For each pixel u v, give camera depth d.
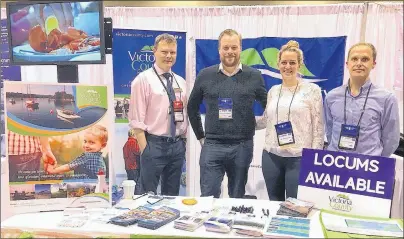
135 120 3.21
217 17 3.71
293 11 3.60
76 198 1.78
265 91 3.05
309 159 1.82
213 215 1.70
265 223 1.60
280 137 2.69
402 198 2.11
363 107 2.59
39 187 1.74
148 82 3.16
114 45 3.30
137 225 1.59
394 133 2.56
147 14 3.78
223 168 3.11
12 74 2.86
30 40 1.82
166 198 1.99
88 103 1.75
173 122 3.19
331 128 2.75
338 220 1.62
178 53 3.37
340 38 3.41
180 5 4.36
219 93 3.01
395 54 3.48
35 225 1.60
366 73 2.56
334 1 4.17
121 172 3.52
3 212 1.72
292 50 2.72
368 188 1.70
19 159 1.72
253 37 3.67
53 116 1.73
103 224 1.61
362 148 2.61
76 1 1.78
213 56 3.61
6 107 1.69
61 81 1.89
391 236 1.47
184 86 3.30
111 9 3.77
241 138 3.01
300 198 1.84
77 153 1.76
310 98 2.66
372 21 3.49
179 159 3.29
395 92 3.52
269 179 2.82
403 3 3.42
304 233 1.51
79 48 1.81
